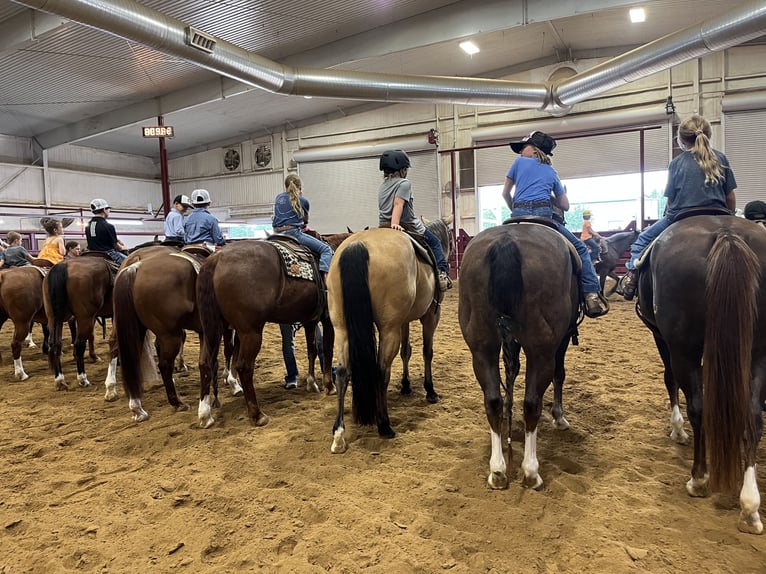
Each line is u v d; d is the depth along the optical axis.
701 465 2.74
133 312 4.19
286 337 5.20
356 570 2.23
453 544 2.40
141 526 2.65
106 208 6.10
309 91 12.84
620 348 6.55
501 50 16.30
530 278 2.69
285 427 4.05
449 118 19.14
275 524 2.63
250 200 23.64
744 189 15.11
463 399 4.68
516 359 3.12
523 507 2.71
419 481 3.04
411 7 12.95
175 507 2.87
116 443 3.83
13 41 11.37
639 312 3.51
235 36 13.56
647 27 14.76
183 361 6.14
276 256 4.05
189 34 9.98
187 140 23.39
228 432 3.98
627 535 2.43
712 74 15.27
